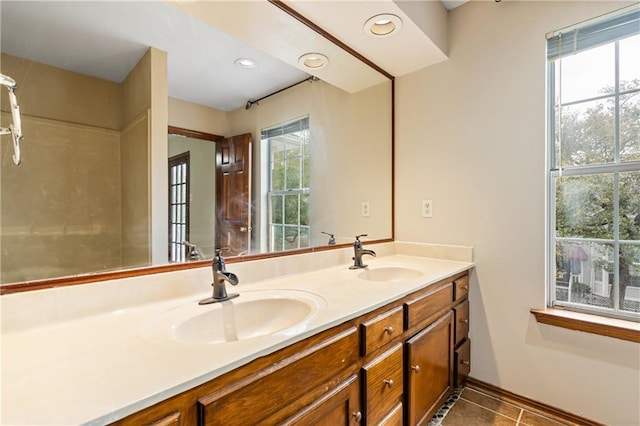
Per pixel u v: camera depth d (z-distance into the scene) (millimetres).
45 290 867
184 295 1147
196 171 1279
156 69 1165
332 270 1706
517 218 1740
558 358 1616
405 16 1533
